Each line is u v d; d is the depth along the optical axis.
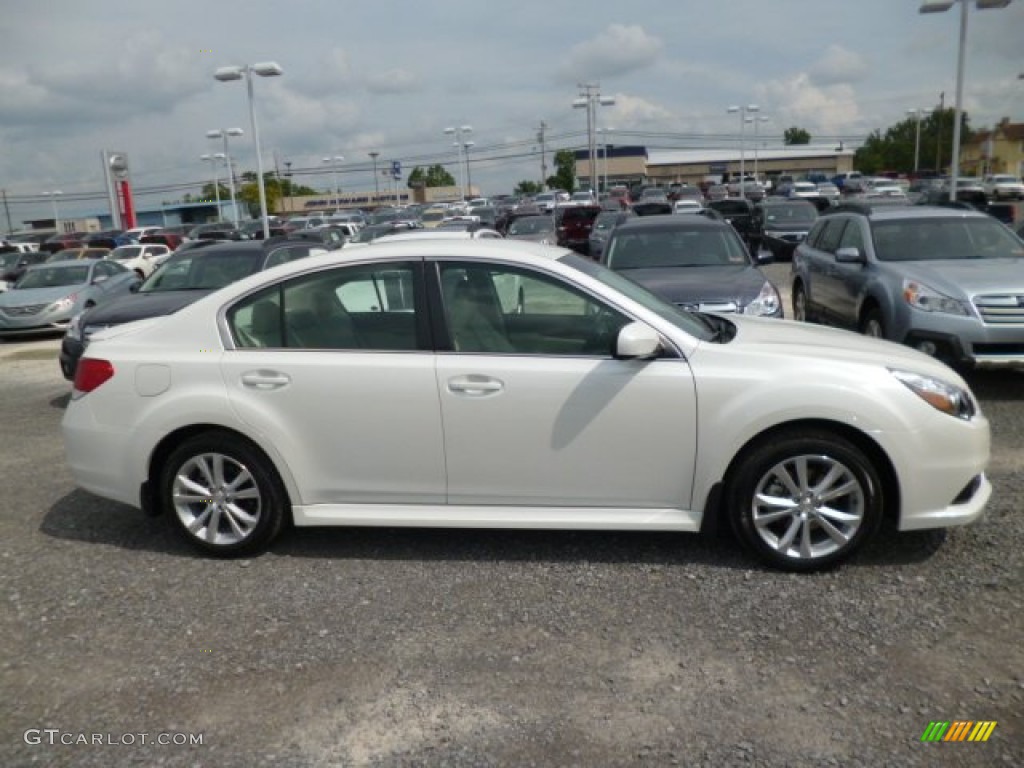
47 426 8.27
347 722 3.16
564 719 3.12
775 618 3.78
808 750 2.91
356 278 4.44
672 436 4.18
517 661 3.52
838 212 10.84
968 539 4.51
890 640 3.57
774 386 4.07
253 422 4.40
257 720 3.20
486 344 4.32
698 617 3.81
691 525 4.26
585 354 4.26
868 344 4.54
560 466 4.27
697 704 3.19
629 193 62.22
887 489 4.19
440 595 4.12
